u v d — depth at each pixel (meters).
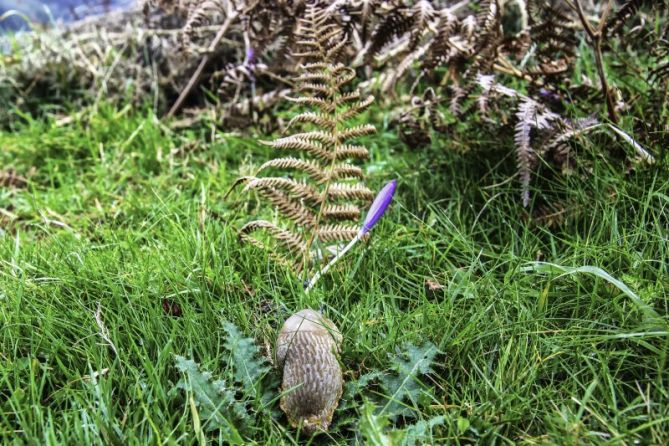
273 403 0.35
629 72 0.59
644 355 0.36
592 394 0.35
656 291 0.39
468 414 0.34
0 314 0.41
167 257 0.46
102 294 0.43
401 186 0.55
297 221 0.45
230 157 0.67
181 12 0.64
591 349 0.37
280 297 0.43
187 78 0.79
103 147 0.71
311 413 0.34
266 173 0.62
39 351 0.39
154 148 0.68
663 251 0.41
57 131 0.73
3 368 0.37
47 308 0.41
